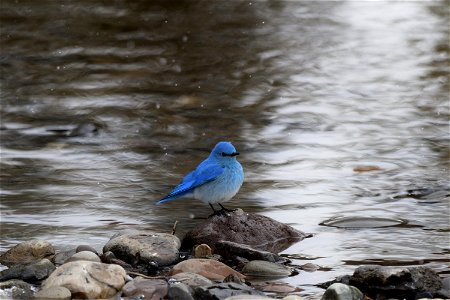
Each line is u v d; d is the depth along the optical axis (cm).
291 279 1341
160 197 1752
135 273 1338
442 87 2567
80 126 2233
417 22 3225
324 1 3481
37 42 2956
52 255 1438
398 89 2555
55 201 1722
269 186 1816
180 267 1349
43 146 2095
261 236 1503
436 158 2002
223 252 1437
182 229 1572
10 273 1332
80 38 3005
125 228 1580
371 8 3400
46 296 1234
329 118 2314
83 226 1588
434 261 1402
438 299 1223
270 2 3447
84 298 1247
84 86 2564
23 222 1608
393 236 1529
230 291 1248
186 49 2908
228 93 2511
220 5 3378
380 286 1275
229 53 2869
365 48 2936
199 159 2000
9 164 1961
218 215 1524
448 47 2944
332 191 1783
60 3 3381
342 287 1227
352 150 2066
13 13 3250
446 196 1748
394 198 1739
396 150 2062
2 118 2295
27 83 2584
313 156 2023
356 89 2556
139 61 2795
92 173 1903
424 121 2284
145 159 2002
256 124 2262
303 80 2633
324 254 1448
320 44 2969
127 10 3300
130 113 2342
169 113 2345
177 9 3322
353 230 1564
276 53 2873
